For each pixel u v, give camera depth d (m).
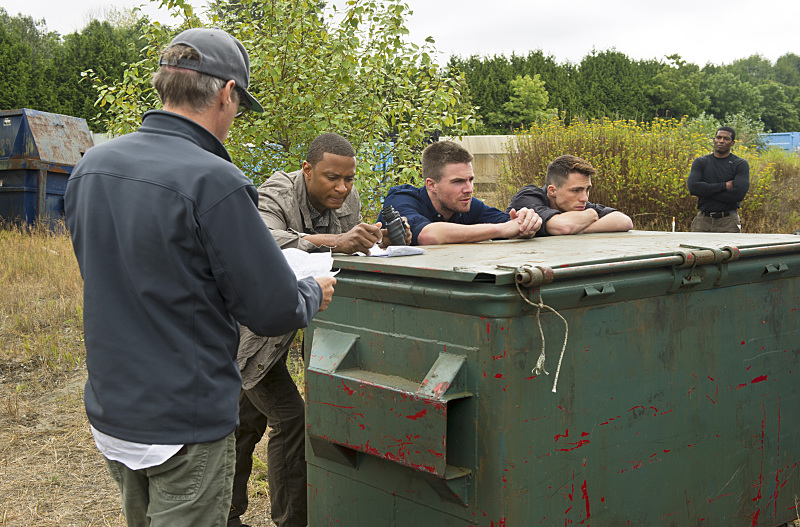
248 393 2.77
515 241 2.77
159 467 1.60
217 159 1.59
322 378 2.19
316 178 2.80
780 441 2.61
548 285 1.83
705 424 2.32
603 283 1.95
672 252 2.11
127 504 1.70
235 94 1.75
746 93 44.03
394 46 5.48
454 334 1.91
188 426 1.58
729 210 7.73
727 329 2.36
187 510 1.61
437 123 5.76
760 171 11.16
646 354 2.12
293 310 1.62
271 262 1.58
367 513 2.24
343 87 5.44
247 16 5.41
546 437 1.91
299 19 5.24
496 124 26.50
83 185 1.62
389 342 2.10
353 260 2.12
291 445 2.77
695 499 2.32
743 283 2.40
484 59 27.84
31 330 6.15
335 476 2.35
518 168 11.44
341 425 2.14
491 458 1.84
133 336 1.56
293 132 5.55
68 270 8.27
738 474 2.46
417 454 1.90
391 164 5.86
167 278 1.54
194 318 1.57
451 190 3.12
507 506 1.85
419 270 1.89
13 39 25.08
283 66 5.29
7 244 9.66
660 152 10.40
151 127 1.64
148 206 1.53
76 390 4.91
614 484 2.08
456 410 1.92
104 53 25.42
